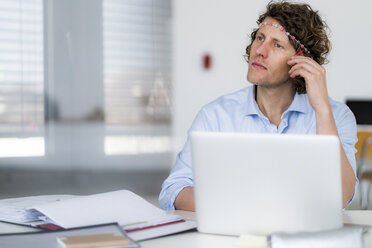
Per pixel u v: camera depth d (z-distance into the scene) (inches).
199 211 50.9
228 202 49.1
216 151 48.4
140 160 273.7
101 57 268.1
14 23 257.0
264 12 73.5
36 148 261.6
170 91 273.4
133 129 273.4
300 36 67.9
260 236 47.8
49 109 263.6
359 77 261.0
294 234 41.9
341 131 71.7
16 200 62.7
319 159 45.7
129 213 54.4
